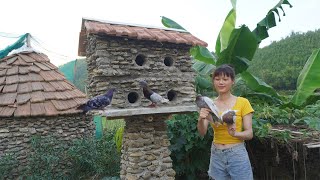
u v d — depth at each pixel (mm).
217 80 3117
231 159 3043
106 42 5035
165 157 6004
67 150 8742
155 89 5391
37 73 9352
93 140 8930
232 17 7910
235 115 2906
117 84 5148
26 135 8375
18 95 8664
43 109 8516
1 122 8273
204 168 7043
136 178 5660
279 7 6957
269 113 6406
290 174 6656
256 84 7555
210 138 6840
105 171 8320
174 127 6883
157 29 5891
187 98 5672
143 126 5832
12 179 8047
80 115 9273
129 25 5648
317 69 6781
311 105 6906
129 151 5789
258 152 7188
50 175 7973
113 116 4863
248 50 6844
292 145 5539
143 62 5477
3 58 9789
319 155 6211
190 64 5777
